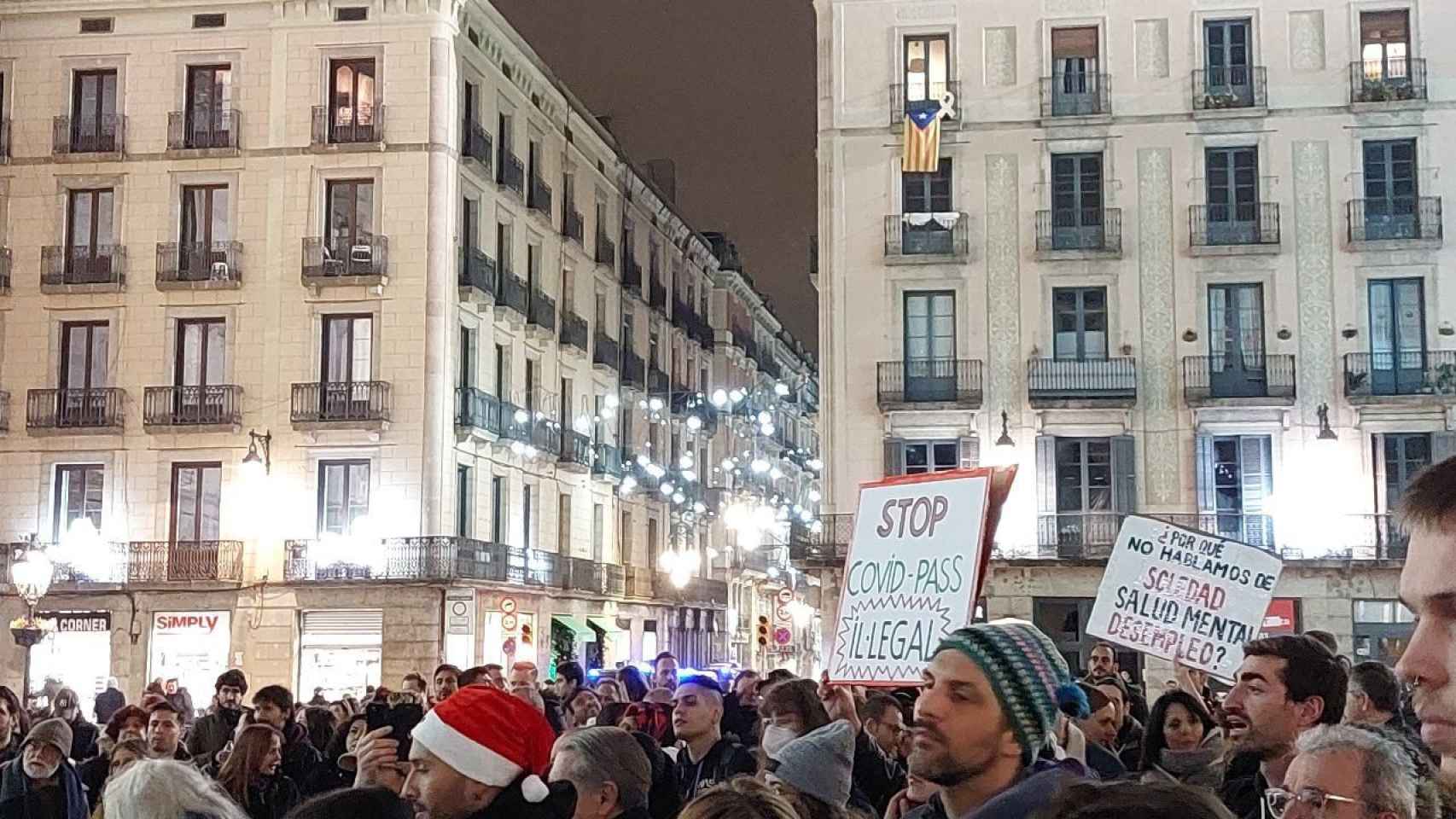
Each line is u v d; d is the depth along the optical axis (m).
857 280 39.72
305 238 40.78
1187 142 39.06
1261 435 38.09
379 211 40.72
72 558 38.12
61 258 41.16
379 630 39.34
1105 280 39.00
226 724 14.56
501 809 5.48
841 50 40.34
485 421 42.31
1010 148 39.59
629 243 57.56
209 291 40.84
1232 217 38.78
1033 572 38.06
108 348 41.03
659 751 9.55
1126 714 12.95
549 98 49.38
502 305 44.34
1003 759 4.69
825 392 39.62
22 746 11.10
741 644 68.94
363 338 40.62
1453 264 37.78
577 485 50.66
